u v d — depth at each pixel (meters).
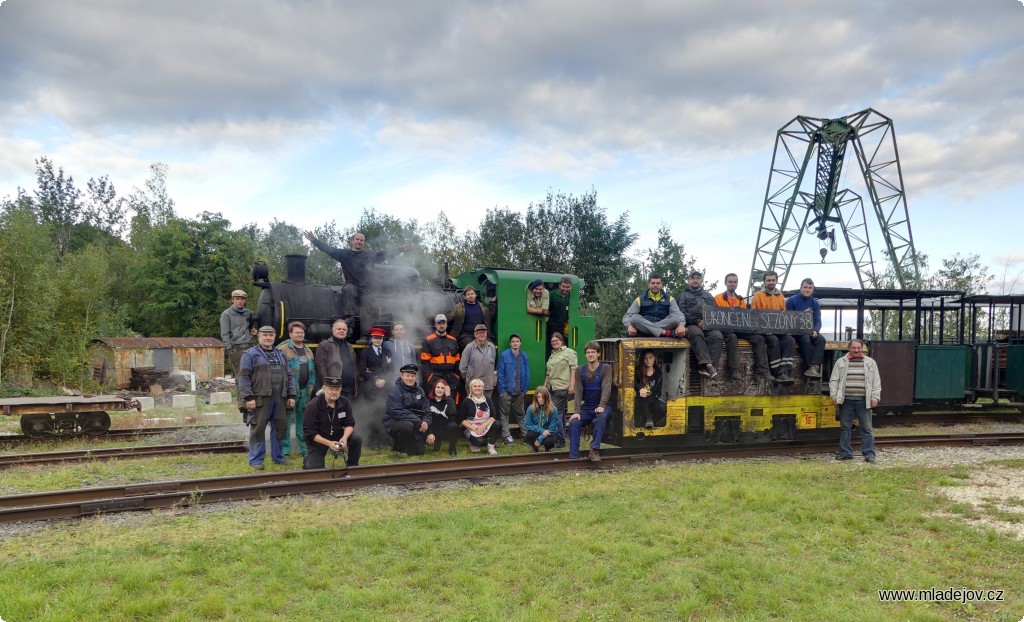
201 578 4.90
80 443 11.08
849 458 9.70
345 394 9.72
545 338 11.46
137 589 4.64
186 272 41.81
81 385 27.61
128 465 9.12
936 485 7.90
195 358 33.00
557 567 5.17
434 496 7.27
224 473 8.49
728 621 4.32
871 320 17.05
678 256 27.00
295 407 9.56
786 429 10.21
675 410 9.47
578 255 37.12
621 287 26.52
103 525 6.07
